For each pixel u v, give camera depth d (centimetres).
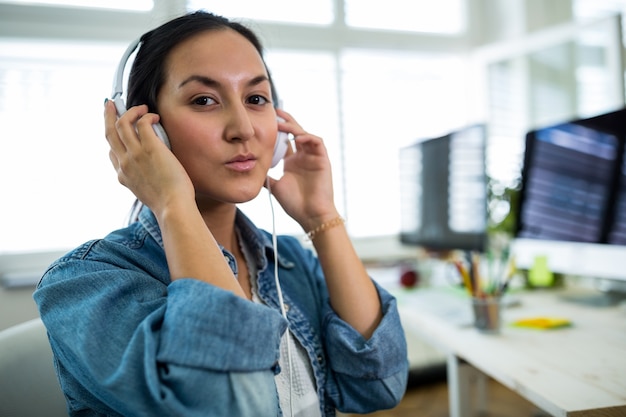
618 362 79
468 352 89
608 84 180
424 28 252
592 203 121
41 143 183
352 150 232
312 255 93
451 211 150
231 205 73
